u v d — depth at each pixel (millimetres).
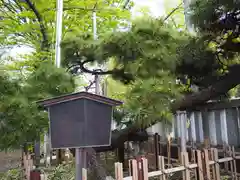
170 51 3148
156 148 4371
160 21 3385
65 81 3404
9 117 3113
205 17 2797
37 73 3312
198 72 3275
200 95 3541
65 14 5027
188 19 3168
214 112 4586
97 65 3984
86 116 1836
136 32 3246
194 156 2773
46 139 5148
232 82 3275
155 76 3186
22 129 3184
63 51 3686
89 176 2998
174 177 3270
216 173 2951
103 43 3377
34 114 3143
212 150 2996
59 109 1838
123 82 3980
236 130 4086
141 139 4535
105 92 6113
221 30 2934
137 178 2105
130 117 4004
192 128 5094
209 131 4660
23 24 4582
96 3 4762
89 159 3057
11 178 3512
